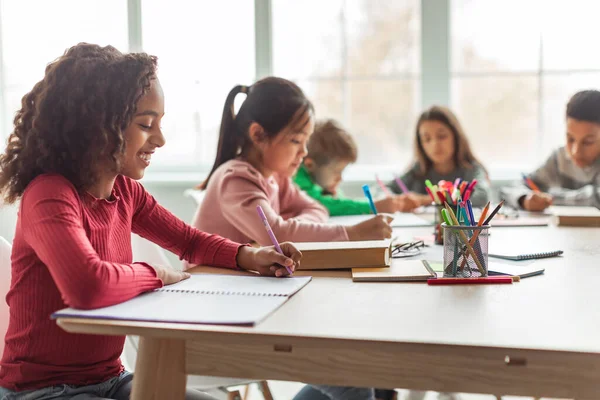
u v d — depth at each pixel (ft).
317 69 10.15
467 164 8.82
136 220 4.17
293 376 2.64
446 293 3.27
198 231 4.26
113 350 3.65
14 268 3.47
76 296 2.89
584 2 9.64
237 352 2.70
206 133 10.35
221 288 3.34
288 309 2.96
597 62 9.68
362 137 10.25
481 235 3.56
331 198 7.49
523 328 2.63
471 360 2.48
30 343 3.42
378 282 3.57
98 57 3.41
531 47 9.86
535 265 3.95
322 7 10.03
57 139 3.36
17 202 3.67
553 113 9.91
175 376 2.78
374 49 10.07
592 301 3.07
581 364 2.39
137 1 10.12
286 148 5.45
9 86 10.43
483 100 10.05
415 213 7.34
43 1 10.30
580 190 7.96
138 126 3.50
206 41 10.18
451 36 9.99
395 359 2.53
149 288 3.23
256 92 5.48
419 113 9.86
